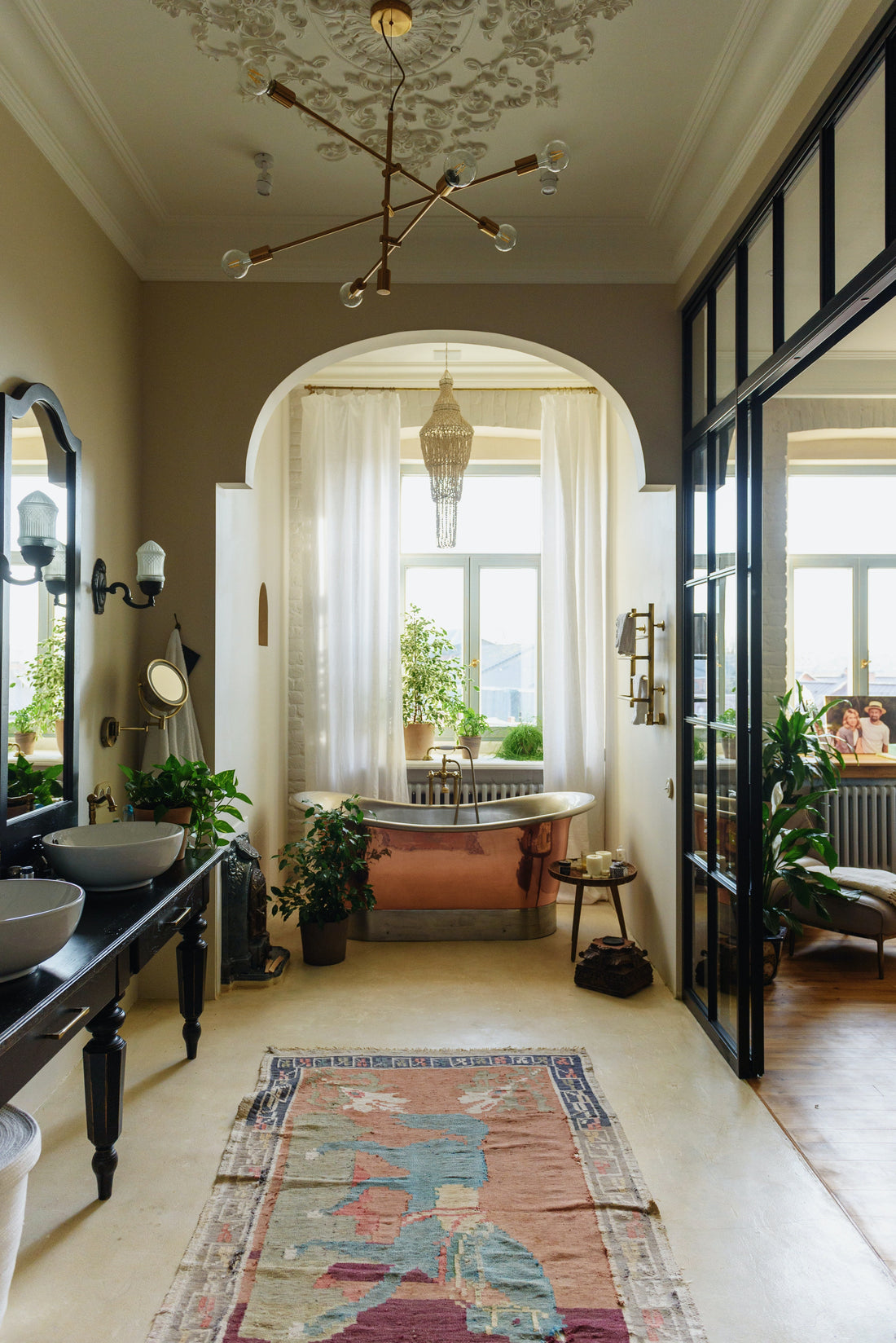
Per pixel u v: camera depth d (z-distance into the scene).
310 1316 1.85
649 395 3.76
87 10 2.35
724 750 3.24
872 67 2.04
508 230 2.38
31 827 2.54
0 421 2.41
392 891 4.55
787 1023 3.48
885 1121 2.70
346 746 5.36
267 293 3.74
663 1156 2.50
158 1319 1.85
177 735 3.60
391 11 2.29
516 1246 2.09
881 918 4.01
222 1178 2.36
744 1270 2.02
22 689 2.55
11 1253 1.75
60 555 2.82
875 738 5.55
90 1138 2.27
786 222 2.62
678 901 3.74
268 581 4.98
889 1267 2.04
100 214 3.21
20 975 1.73
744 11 2.34
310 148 3.04
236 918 3.84
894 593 5.82
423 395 5.62
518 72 2.63
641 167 3.17
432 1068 3.04
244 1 2.32
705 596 3.49
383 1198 2.28
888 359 4.27
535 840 4.50
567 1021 3.48
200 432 3.72
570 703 5.35
